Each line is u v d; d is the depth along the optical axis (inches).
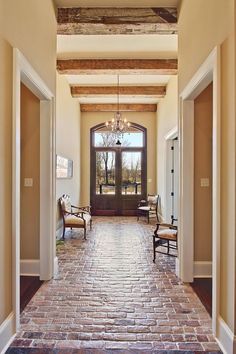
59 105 235.9
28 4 103.1
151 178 359.3
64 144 256.4
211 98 137.6
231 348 79.1
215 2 92.1
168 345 85.7
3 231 84.3
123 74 232.4
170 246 182.5
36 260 140.7
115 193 361.7
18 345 85.4
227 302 83.7
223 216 87.0
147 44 197.3
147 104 351.3
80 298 117.2
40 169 137.6
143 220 324.5
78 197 335.9
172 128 255.3
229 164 82.7
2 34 82.2
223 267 86.9
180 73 141.9
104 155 362.9
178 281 136.1
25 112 138.0
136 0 146.4
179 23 145.3
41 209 137.8
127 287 128.9
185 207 136.9
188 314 104.5
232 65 80.0
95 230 262.8
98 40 191.5
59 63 221.6
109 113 359.9
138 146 362.6
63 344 85.8
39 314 103.7
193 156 137.6
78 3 148.1
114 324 97.3
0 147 82.0
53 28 141.9
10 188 88.5
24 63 97.8
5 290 85.5
